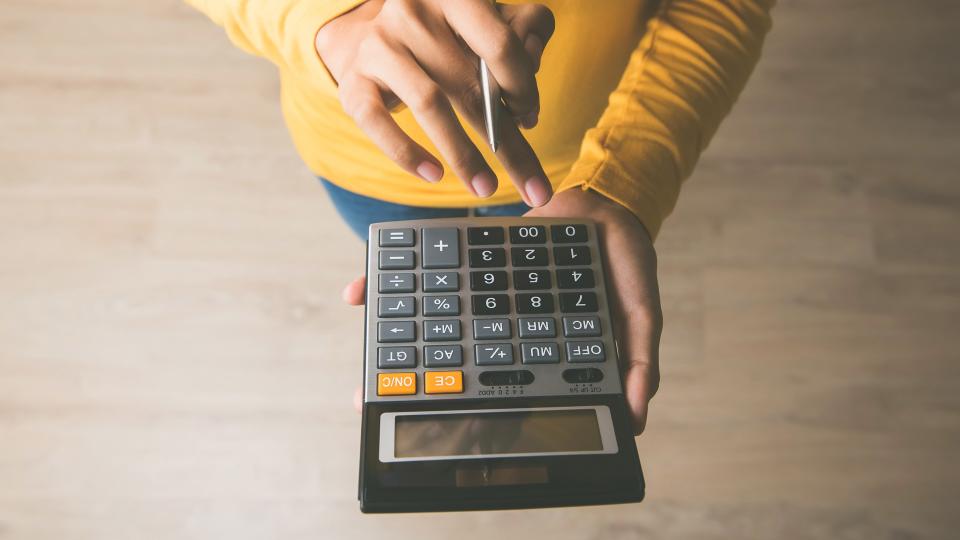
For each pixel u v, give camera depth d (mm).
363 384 474
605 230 513
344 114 620
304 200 1317
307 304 1250
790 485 1179
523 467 438
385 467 436
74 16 1411
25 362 1187
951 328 1280
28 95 1355
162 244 1271
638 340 482
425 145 615
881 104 1438
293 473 1150
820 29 1491
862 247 1328
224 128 1359
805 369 1245
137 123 1352
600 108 631
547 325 481
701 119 554
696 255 1309
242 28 510
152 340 1212
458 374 466
